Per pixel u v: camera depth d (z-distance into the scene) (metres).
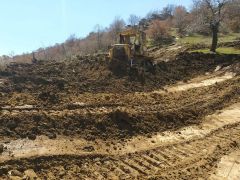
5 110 15.18
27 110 15.47
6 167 11.01
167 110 17.69
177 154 13.42
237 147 14.44
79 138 13.73
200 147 14.22
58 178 10.90
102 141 13.82
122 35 27.50
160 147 13.89
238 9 38.47
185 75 26.64
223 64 28.06
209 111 18.78
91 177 11.19
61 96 18.70
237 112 18.91
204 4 34.25
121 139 14.23
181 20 51.66
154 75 25.38
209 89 22.61
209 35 47.28
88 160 12.23
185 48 35.03
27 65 26.08
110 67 25.36
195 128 16.41
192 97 20.81
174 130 15.94
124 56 25.53
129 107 17.67
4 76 22.19
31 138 13.10
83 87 21.33
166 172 11.87
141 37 27.41
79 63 27.11
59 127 14.09
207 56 29.41
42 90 19.91
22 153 11.99
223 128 16.55
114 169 11.84
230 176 12.05
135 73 24.67
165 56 32.75
